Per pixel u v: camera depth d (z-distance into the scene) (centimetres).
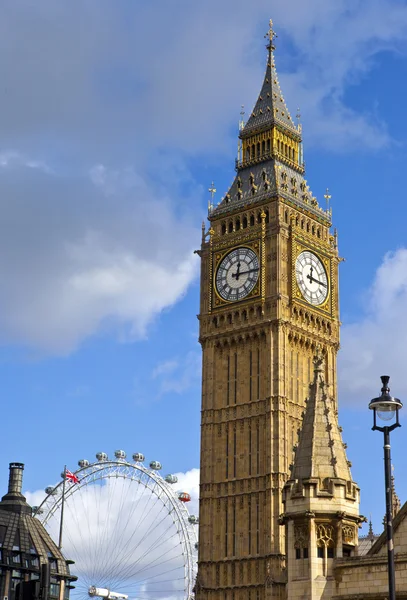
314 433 6200
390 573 4572
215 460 14262
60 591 18825
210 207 15538
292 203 15000
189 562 18362
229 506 13900
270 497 13462
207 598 13638
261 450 13850
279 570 13075
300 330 14500
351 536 5991
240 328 14500
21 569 18138
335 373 14975
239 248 14912
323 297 15025
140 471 18550
